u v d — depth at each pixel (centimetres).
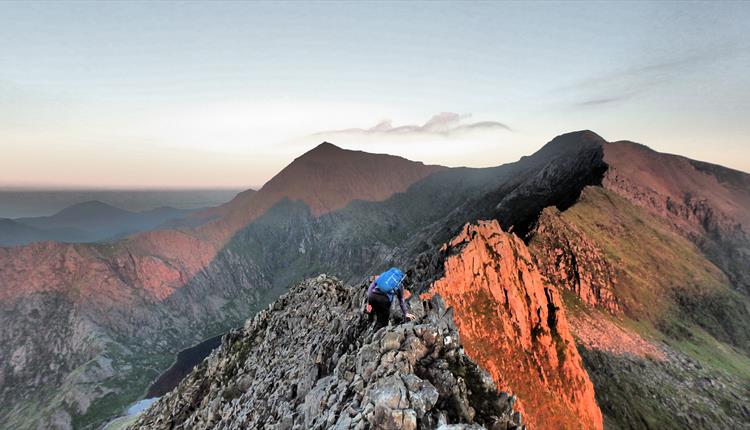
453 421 1399
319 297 4672
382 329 1864
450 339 1781
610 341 17988
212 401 4325
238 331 5675
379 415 1355
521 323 6775
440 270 6950
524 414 5341
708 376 16838
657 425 13588
